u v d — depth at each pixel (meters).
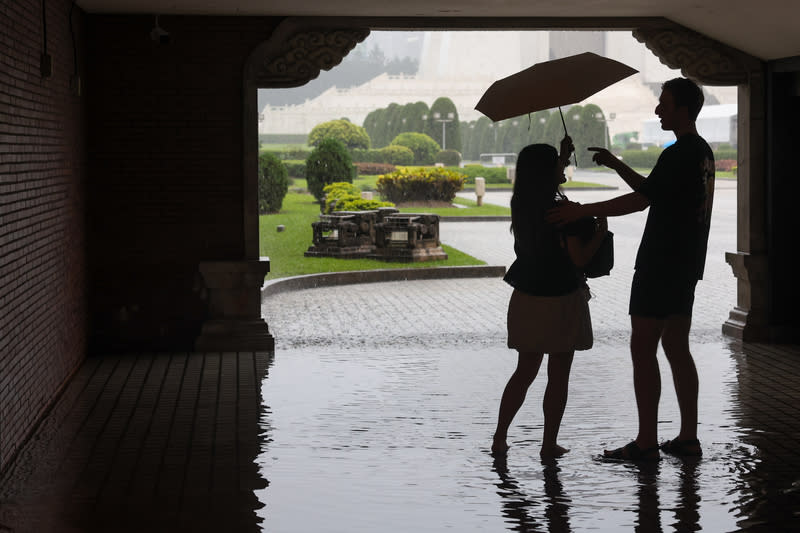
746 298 9.76
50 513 4.80
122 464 5.66
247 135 9.26
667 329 5.73
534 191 5.55
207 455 5.83
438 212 28.41
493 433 6.29
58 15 7.77
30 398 6.39
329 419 6.68
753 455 5.75
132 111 9.23
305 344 9.59
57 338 7.48
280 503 4.93
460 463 5.61
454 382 7.84
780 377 7.95
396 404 7.10
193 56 9.21
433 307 12.21
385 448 5.95
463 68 100.88
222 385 7.78
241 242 9.37
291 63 9.27
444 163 55.09
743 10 8.39
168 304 9.40
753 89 9.52
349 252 17.23
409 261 16.61
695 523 4.60
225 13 9.07
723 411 6.84
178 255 9.35
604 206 5.47
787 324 9.62
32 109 6.66
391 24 9.28
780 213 9.57
